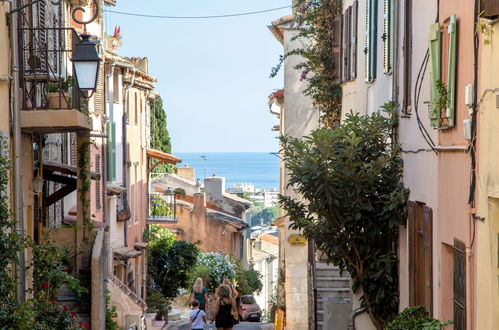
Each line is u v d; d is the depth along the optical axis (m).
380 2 17.95
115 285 25.16
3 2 12.78
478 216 9.66
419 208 13.92
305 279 27.44
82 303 16.56
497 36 8.96
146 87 38.28
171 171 71.25
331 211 15.69
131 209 35.72
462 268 10.36
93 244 17.19
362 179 15.29
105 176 28.56
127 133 35.16
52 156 20.50
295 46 28.02
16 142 13.23
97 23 28.59
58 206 21.45
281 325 28.95
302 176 15.42
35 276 13.91
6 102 12.95
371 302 16.03
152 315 31.00
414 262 13.90
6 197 10.74
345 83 22.84
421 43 13.59
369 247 15.74
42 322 12.32
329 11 24.03
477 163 9.73
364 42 20.00
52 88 16.02
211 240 56.75
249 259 65.88
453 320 11.02
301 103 27.70
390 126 15.81
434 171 12.46
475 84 9.75
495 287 9.21
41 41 16.52
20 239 11.87
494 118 9.04
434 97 11.84
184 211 57.22
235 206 65.94
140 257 35.59
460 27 10.80
